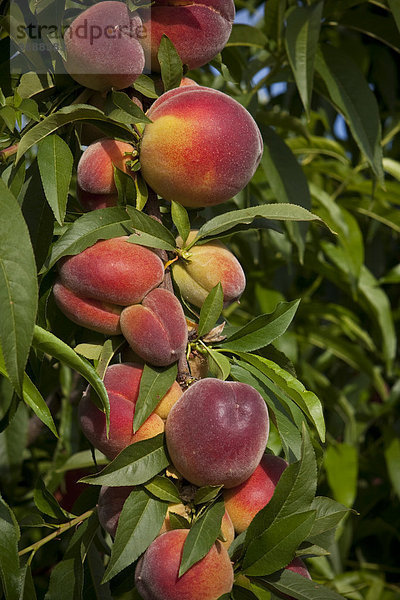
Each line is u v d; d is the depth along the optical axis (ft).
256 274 7.37
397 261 9.90
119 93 3.44
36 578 6.16
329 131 8.16
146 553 3.21
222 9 3.80
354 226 7.33
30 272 2.93
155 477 3.24
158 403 3.29
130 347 3.58
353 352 8.07
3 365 3.41
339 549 7.31
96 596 4.13
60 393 6.72
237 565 3.31
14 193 3.57
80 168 3.66
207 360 3.59
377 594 7.34
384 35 6.07
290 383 3.56
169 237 3.49
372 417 8.47
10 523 3.28
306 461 3.18
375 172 5.23
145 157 3.47
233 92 6.30
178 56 3.65
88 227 3.35
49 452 7.34
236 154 3.44
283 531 3.13
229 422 3.11
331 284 9.12
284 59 5.83
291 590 3.22
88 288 3.31
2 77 4.12
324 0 5.86
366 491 8.37
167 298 3.36
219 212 5.19
